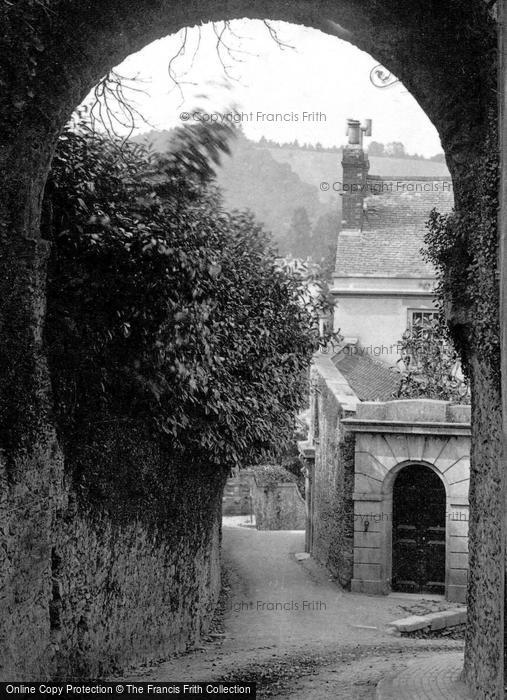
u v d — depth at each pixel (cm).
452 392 1791
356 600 1552
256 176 9831
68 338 752
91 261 784
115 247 785
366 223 2698
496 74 691
